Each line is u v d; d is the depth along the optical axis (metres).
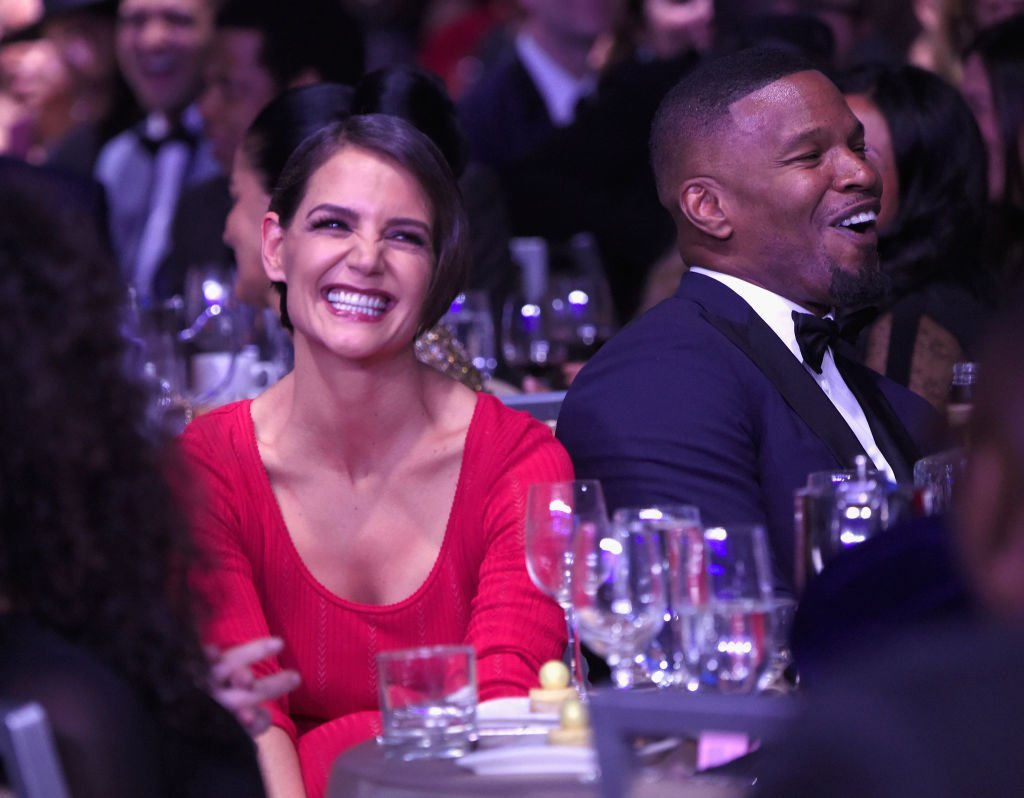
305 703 8.51
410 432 8.55
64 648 4.63
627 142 18.09
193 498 5.08
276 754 7.74
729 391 9.31
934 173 11.91
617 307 18.09
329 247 8.34
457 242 8.61
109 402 4.77
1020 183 12.89
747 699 4.30
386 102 12.06
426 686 6.26
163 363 11.53
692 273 9.93
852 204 9.58
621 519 6.62
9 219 4.73
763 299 9.74
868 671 3.18
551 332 13.59
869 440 9.89
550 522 7.05
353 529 8.51
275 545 8.44
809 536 6.73
